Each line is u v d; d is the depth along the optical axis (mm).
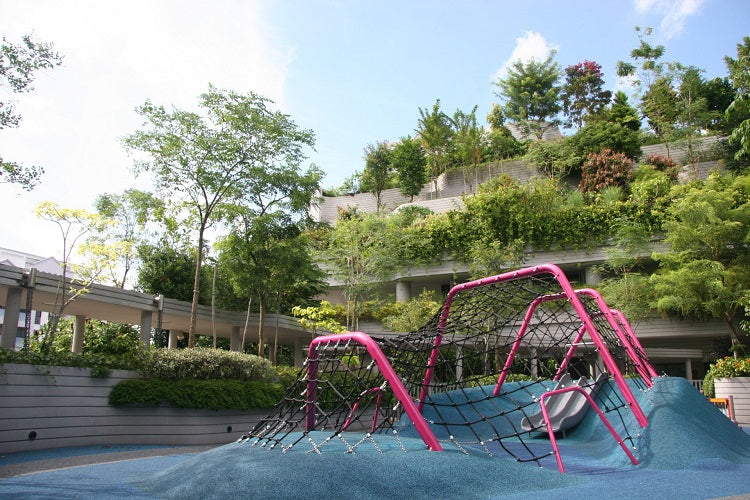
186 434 10586
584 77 35531
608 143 27328
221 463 5340
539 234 22141
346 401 7488
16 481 5812
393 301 24688
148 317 14594
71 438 9312
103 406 9891
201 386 10797
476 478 5160
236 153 13648
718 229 16344
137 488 5418
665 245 19875
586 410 10719
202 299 19641
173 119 13039
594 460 7566
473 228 23312
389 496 4648
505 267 19609
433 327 8664
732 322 16875
